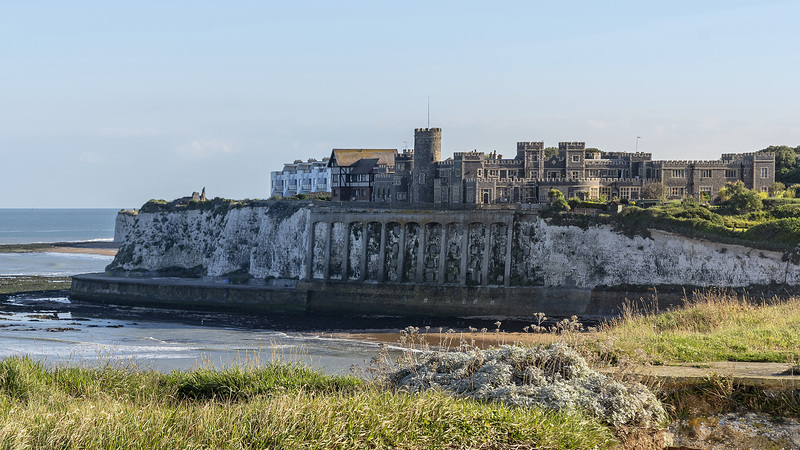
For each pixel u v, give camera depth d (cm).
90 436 1683
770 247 8906
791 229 8875
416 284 10075
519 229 10031
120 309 10550
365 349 6744
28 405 2031
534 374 1973
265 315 10125
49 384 2445
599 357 2261
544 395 1900
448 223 10288
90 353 5853
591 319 9338
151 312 10269
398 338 7806
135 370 2723
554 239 9856
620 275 9525
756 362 2303
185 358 5794
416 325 9069
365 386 2177
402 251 10488
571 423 1773
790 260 8769
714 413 1977
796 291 8656
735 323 3017
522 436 1728
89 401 2128
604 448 1759
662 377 2052
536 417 1783
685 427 1945
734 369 2147
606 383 1953
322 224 11031
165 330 8344
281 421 1744
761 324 2992
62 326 8525
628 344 2473
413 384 2059
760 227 9069
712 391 2008
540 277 9806
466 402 1878
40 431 1698
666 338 2622
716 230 9238
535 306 9638
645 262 9469
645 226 9550
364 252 10681
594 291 9519
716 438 1919
